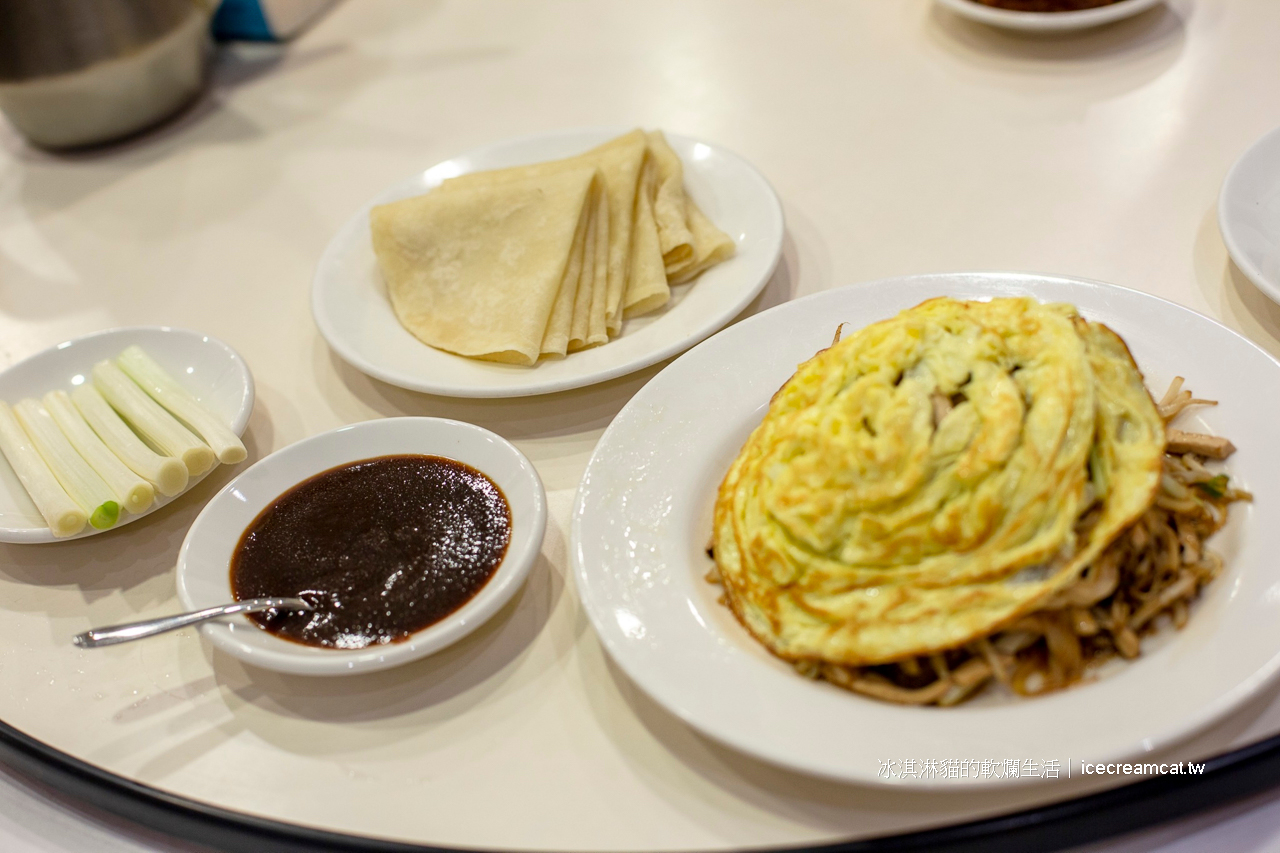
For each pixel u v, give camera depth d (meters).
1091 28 0.60
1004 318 0.30
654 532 0.32
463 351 0.42
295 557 0.34
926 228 0.47
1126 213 0.46
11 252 0.59
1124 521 0.27
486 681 0.32
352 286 0.47
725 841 0.27
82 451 0.39
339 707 0.32
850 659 0.27
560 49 0.69
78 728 0.33
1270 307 0.40
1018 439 0.27
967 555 0.27
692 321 0.41
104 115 0.64
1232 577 0.28
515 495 0.34
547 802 0.28
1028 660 0.28
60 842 0.31
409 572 0.32
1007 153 0.51
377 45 0.74
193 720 0.32
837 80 0.60
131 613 0.36
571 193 0.46
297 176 0.61
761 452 0.32
